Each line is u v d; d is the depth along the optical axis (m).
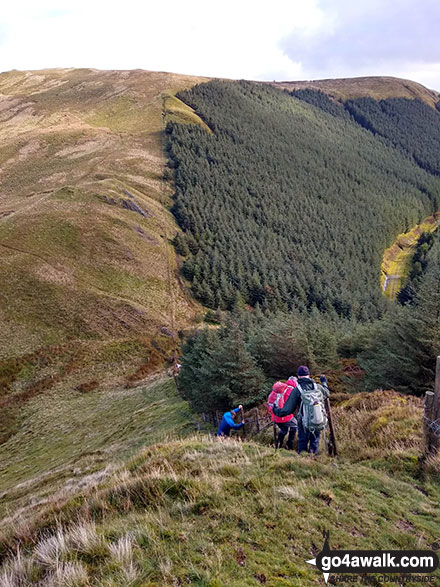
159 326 54.75
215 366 19.08
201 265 80.31
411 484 5.54
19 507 13.80
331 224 136.62
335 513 4.43
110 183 88.44
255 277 84.62
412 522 4.47
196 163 125.12
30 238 63.31
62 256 62.19
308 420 6.23
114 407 33.78
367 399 10.62
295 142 193.12
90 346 47.81
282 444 7.60
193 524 4.04
